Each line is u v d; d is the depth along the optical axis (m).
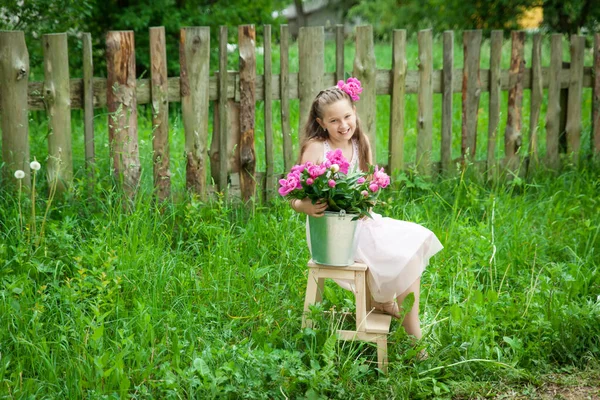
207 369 3.03
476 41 5.76
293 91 5.17
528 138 6.40
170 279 3.92
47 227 4.24
